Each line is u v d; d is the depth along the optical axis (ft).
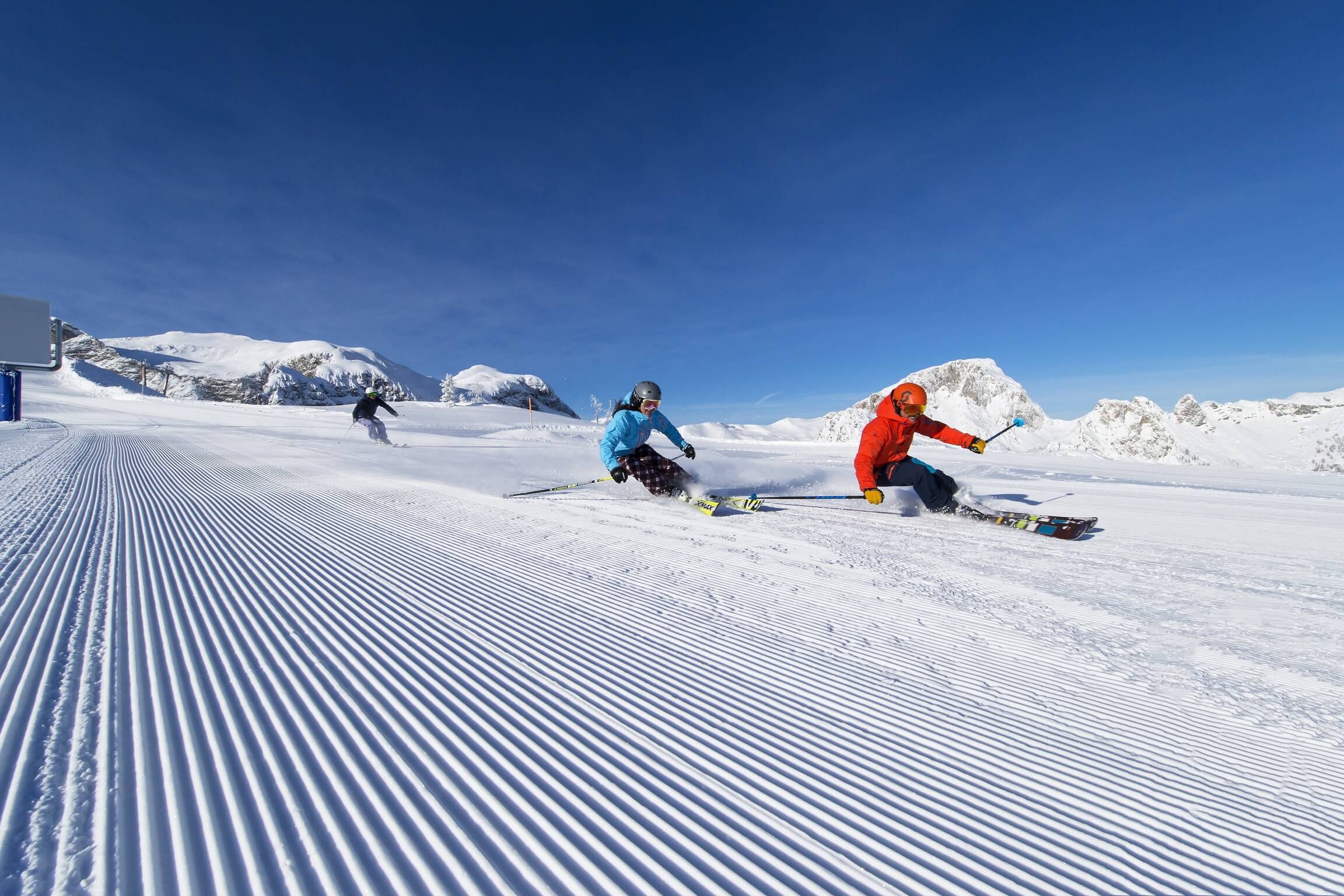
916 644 7.98
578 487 23.27
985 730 5.80
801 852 4.10
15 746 4.95
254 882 3.59
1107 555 12.94
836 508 19.51
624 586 10.44
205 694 6.06
